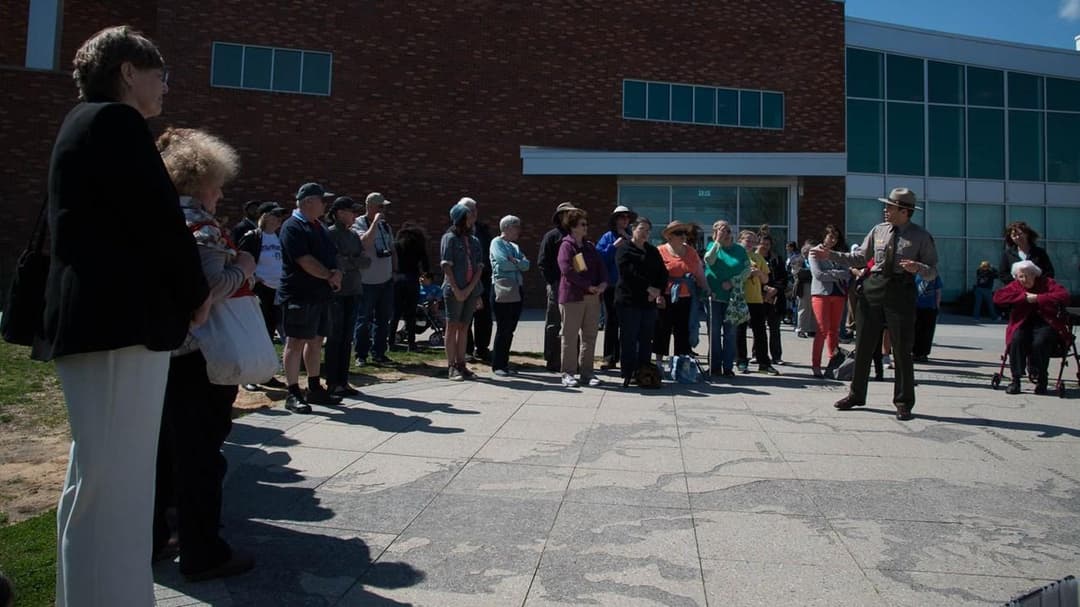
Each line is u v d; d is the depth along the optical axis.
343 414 6.38
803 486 4.57
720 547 3.62
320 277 6.31
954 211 23.62
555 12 21.00
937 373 9.59
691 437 5.77
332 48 19.86
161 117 18.95
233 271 3.23
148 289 2.39
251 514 4.03
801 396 7.62
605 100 21.23
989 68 23.95
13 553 3.41
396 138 20.14
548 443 5.53
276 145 19.56
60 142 2.37
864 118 23.02
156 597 3.08
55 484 4.48
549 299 9.13
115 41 2.56
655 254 8.10
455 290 8.15
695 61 21.80
